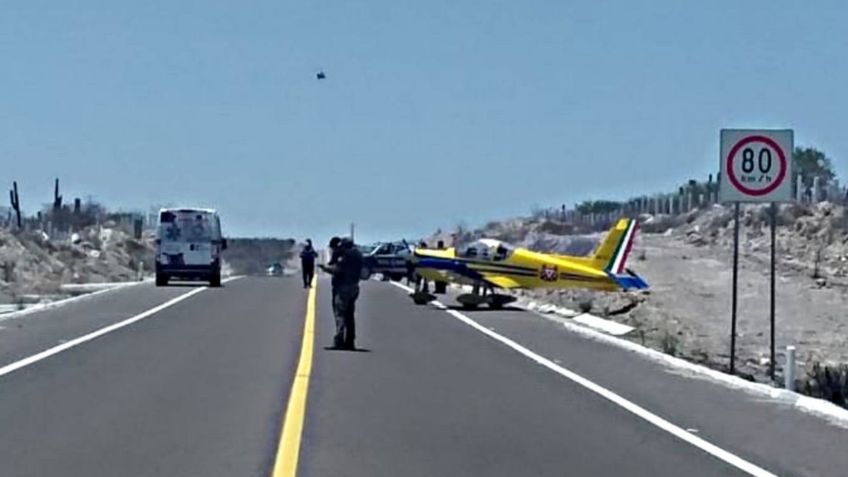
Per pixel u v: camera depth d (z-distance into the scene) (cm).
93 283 8206
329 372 2838
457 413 2266
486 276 5356
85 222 12519
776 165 2914
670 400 2484
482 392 2569
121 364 2944
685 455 1870
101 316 4494
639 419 2225
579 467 1770
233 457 1795
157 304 5206
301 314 4644
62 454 1805
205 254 6931
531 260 5406
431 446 1914
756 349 4734
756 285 6900
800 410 2353
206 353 3216
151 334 3753
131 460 1767
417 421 2158
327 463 1762
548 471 1739
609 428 2120
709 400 2492
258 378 2712
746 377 2991
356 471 1711
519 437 2012
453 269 5378
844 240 8575
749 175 2914
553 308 5494
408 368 2970
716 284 6862
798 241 8838
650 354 3384
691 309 5984
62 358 3055
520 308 5381
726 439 2019
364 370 2900
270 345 3450
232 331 3891
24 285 7031
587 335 4022
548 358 3284
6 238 8425
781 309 6075
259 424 2089
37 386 2539
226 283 7362
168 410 2236
